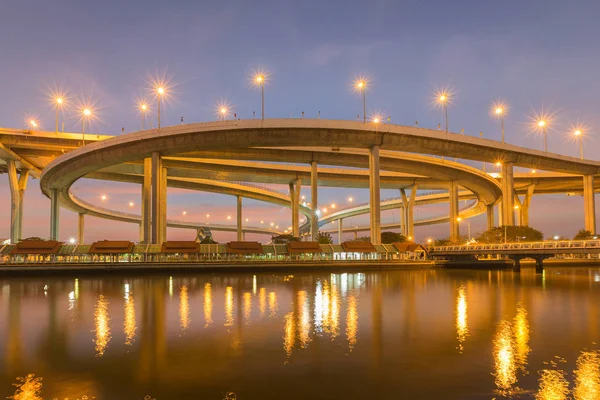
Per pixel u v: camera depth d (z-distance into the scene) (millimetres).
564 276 66250
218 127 85625
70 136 100625
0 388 16797
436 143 93875
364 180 126062
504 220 104312
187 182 135375
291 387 16734
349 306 35438
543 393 15922
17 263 67438
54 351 21766
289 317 30562
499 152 101125
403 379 17500
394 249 90938
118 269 69875
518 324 27781
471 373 18125
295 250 85812
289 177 123625
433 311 32875
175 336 24750
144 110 96938
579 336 24438
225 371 18594
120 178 121938
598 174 117938
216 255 80875
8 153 102875
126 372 18531
